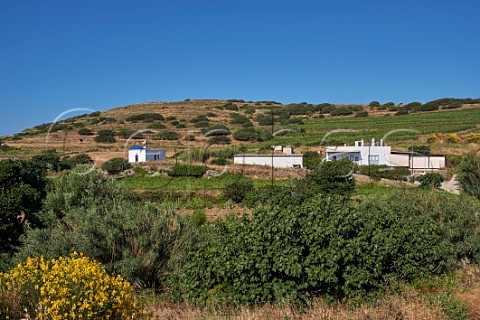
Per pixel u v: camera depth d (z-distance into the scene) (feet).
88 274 16.80
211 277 23.63
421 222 28.66
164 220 32.01
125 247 30.53
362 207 27.07
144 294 26.76
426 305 21.06
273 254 21.65
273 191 87.56
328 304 21.68
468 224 31.14
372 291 22.79
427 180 124.98
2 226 34.04
